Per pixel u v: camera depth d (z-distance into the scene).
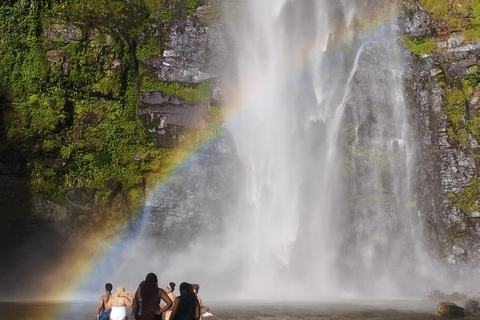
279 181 31.12
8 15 28.00
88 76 29.17
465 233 30.89
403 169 32.03
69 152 27.62
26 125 26.84
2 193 25.47
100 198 27.47
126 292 11.67
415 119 33.06
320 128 32.22
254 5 33.81
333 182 31.31
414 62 34.25
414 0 35.53
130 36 31.33
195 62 32.00
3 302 20.77
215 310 18.44
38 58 28.02
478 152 32.34
